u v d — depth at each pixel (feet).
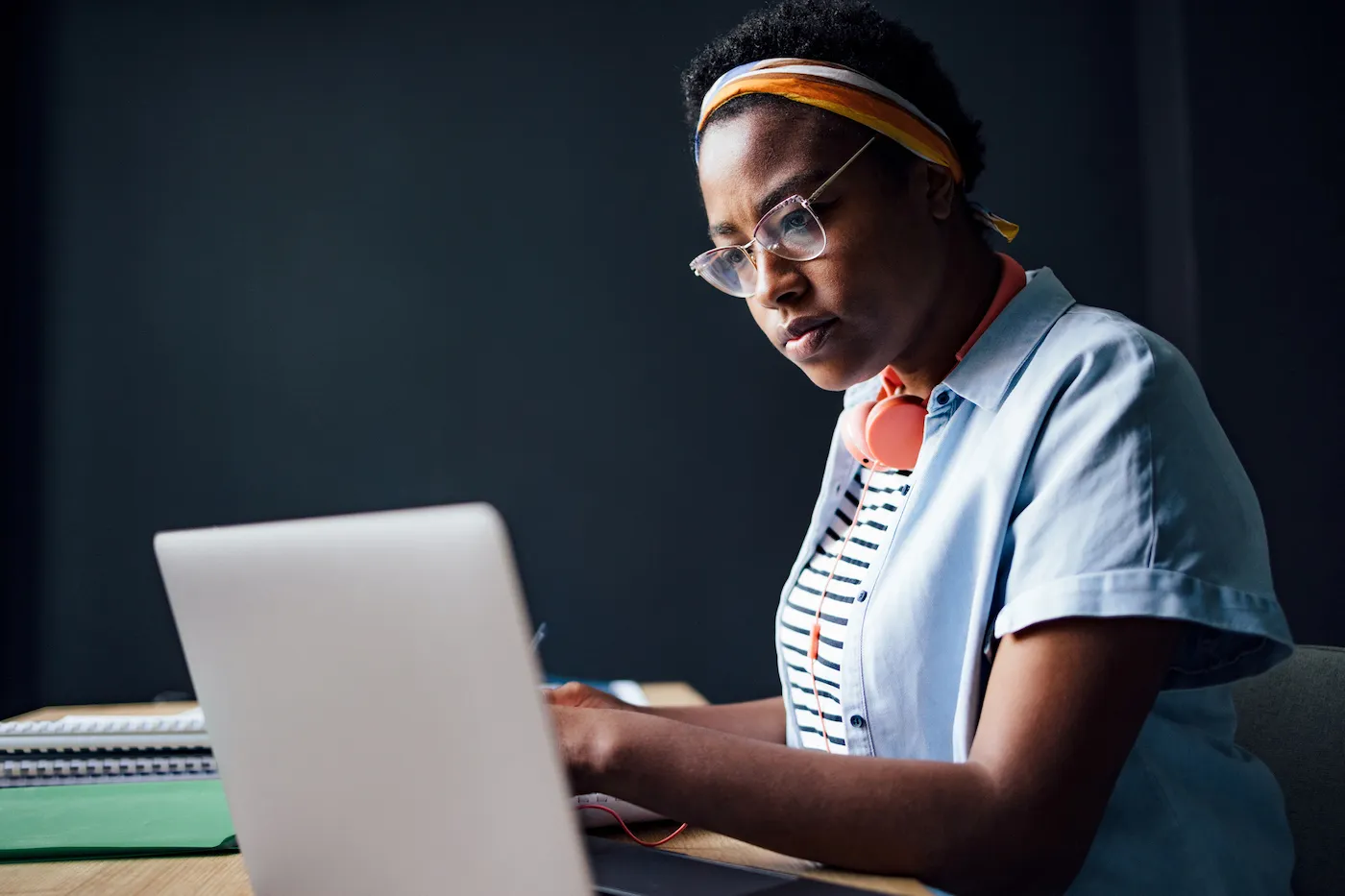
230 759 1.92
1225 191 9.00
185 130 10.22
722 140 3.12
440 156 10.28
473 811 1.51
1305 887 2.98
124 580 9.87
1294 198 8.95
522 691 1.42
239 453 10.04
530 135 10.32
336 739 1.66
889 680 2.96
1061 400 2.75
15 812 2.86
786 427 10.15
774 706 3.66
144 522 9.94
